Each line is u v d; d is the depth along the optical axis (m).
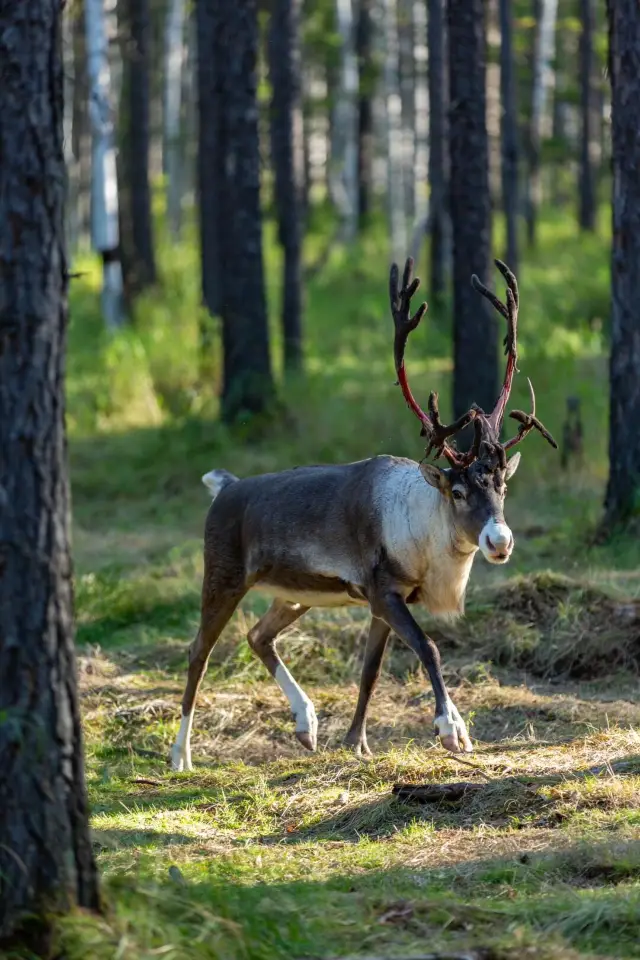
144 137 37.59
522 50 46.00
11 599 5.81
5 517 5.82
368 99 52.00
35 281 5.84
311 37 50.56
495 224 48.59
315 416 24.05
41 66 5.84
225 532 10.77
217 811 9.03
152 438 24.50
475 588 13.81
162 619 14.46
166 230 47.69
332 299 42.12
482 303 19.09
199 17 31.33
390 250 47.16
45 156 5.86
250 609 14.11
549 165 59.81
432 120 34.50
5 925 5.71
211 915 6.10
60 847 5.85
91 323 35.97
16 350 5.83
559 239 46.72
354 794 8.98
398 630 9.66
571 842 7.45
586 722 10.62
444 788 8.58
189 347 28.28
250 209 24.08
